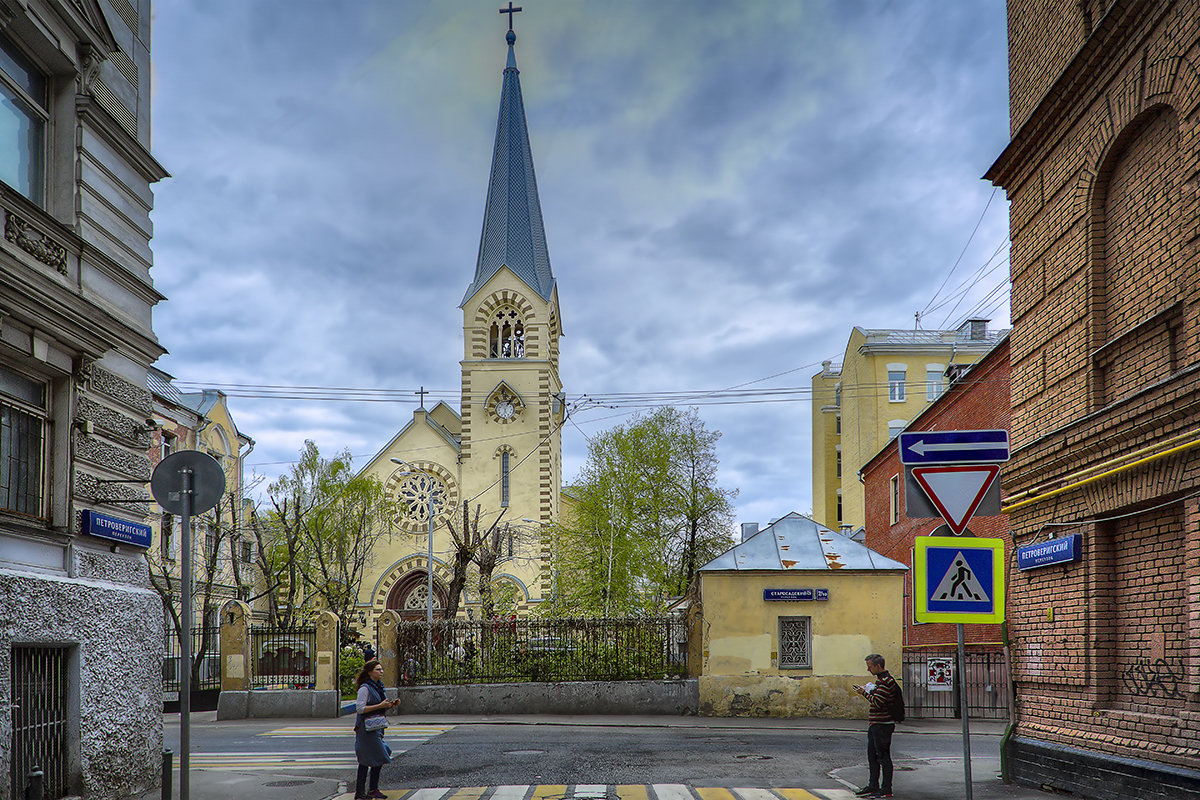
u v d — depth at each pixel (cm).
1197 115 993
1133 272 1149
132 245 1353
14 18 1101
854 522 6056
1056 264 1320
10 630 1020
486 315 6334
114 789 1214
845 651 2520
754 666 2522
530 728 2291
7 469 1095
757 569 2555
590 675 2673
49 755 1108
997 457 974
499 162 6638
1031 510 1376
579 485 5594
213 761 1727
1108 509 1159
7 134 1128
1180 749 1004
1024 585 1385
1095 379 1216
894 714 1311
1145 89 1094
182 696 985
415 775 1556
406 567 5900
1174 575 1058
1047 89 1345
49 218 1130
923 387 5828
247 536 5312
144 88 1423
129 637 1269
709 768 1603
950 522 972
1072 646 1234
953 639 3197
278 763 1698
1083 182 1243
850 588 2545
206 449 4662
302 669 2862
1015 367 1448
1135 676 1130
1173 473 1026
